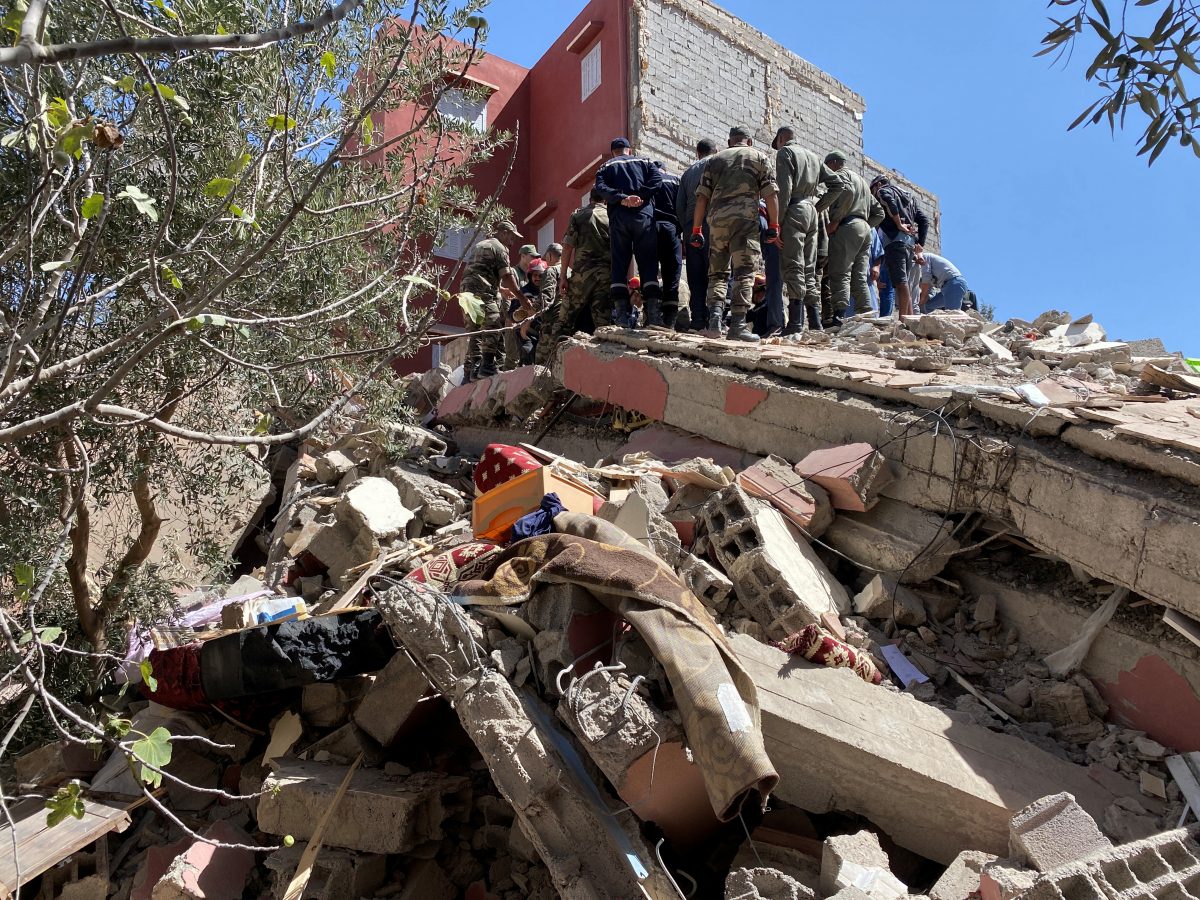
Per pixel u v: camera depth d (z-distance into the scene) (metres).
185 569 8.18
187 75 4.82
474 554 5.51
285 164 3.59
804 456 5.93
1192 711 3.81
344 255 5.81
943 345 7.14
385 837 4.05
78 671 5.96
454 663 3.89
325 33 5.16
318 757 4.71
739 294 7.55
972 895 3.04
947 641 4.69
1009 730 4.07
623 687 3.40
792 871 3.51
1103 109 2.89
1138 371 5.91
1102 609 4.24
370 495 7.36
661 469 6.31
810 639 4.09
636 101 16.03
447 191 6.20
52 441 5.05
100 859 4.77
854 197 9.09
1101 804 3.58
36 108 2.76
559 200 18.05
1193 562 3.66
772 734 3.69
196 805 5.03
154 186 4.96
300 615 5.43
